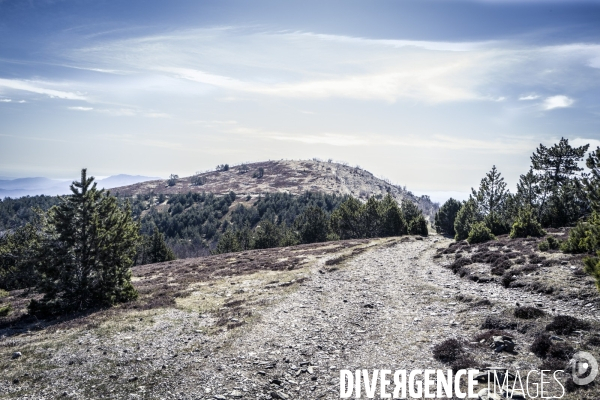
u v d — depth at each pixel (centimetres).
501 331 1541
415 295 2453
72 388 1341
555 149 5919
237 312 2288
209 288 3209
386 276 3219
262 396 1246
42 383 1387
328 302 2441
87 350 1712
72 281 2627
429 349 1526
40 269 2630
